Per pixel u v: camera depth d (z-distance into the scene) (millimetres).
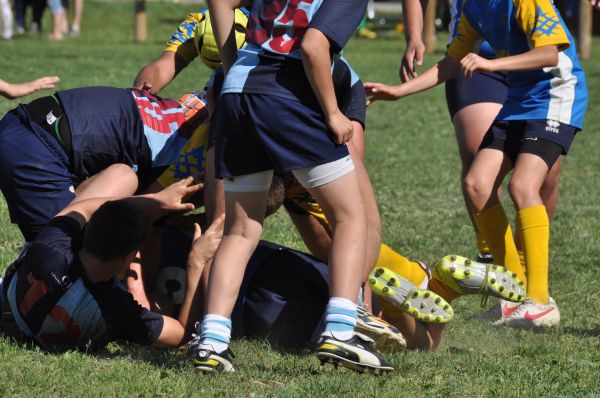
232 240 12125
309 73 11406
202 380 11602
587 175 29094
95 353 12828
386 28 80188
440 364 12633
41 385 11336
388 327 12828
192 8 84562
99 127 14602
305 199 15023
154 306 13977
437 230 21812
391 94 15547
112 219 12289
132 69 47188
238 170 11930
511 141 16188
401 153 31828
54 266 12469
